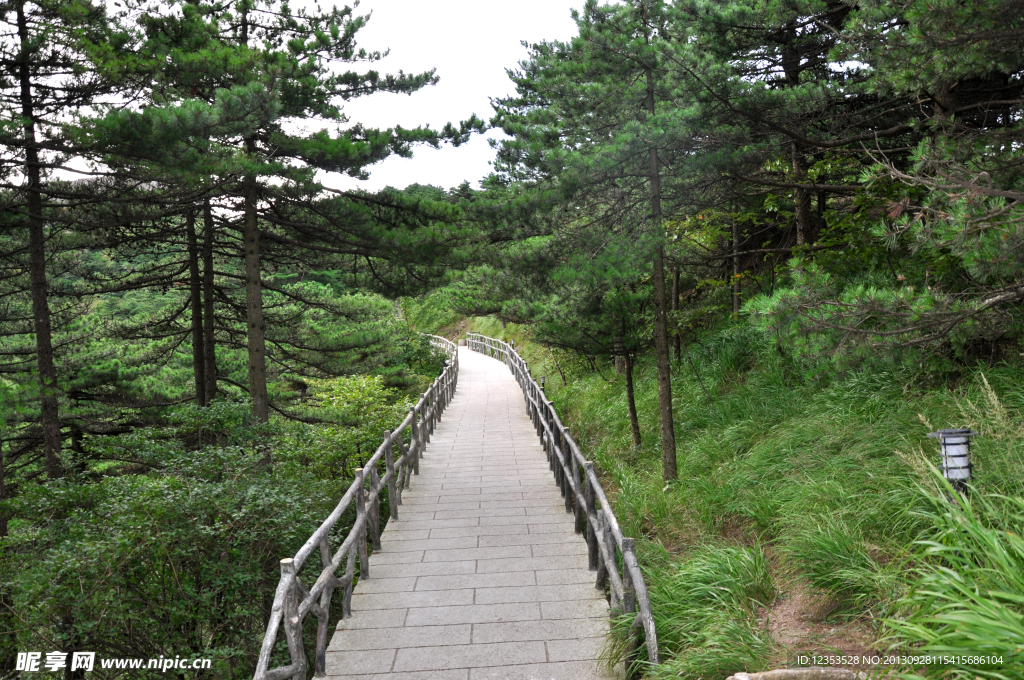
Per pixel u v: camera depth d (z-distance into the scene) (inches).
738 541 254.5
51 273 629.0
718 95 333.1
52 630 266.2
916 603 144.2
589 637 206.1
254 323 480.7
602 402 639.1
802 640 167.3
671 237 428.1
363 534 265.0
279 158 450.3
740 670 154.5
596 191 375.9
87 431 663.1
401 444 410.9
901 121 368.8
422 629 215.2
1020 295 200.5
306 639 301.3
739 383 446.6
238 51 432.8
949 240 186.2
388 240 471.8
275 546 292.7
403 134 462.0
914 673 126.9
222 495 288.2
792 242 526.0
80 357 673.6
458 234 470.3
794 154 390.6
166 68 414.3
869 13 223.1
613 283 375.6
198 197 471.8
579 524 309.6
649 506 321.7
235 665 290.8
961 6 197.0
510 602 234.1
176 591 268.1
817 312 221.6
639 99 357.7
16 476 611.2
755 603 193.9
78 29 418.6
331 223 487.8
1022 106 296.2
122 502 282.8
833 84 334.0
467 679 183.6
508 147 361.4
